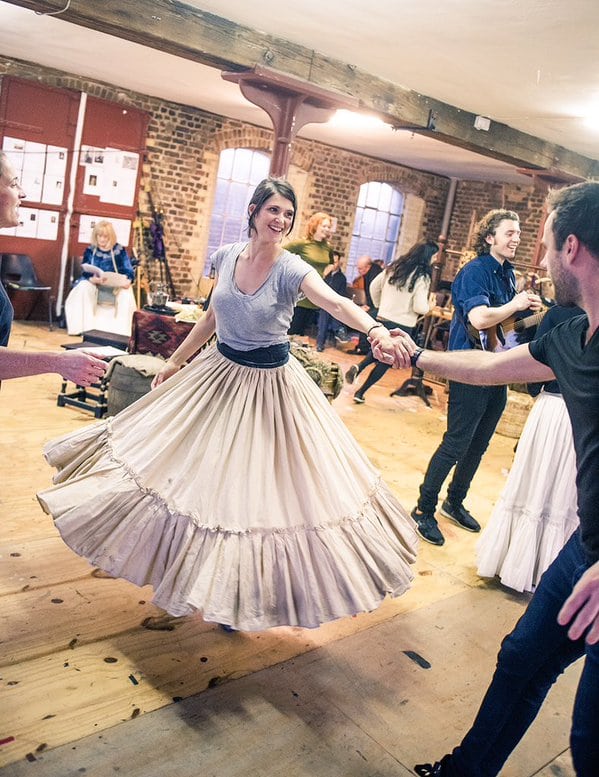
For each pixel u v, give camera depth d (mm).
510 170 11102
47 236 8898
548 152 7664
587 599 1414
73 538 2287
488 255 3605
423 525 3875
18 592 2746
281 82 5094
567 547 1818
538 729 2463
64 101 8641
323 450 2434
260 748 2119
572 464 3266
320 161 11664
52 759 1939
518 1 3582
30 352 2014
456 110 6535
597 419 1572
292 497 2332
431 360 2119
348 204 12375
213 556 2193
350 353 10133
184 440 2369
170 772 1963
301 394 2494
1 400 5230
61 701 2182
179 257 10289
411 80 5770
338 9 4191
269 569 2244
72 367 2012
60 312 9148
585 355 1623
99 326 8031
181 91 8594
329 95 5398
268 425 2393
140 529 2264
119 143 9219
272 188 2357
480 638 2967
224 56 4840
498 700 1896
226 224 11242
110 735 2070
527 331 3293
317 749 2156
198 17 4668
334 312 2326
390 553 2457
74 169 8922
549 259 1671
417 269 6516
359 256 13359
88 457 2541
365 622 2957
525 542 3332
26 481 3811
